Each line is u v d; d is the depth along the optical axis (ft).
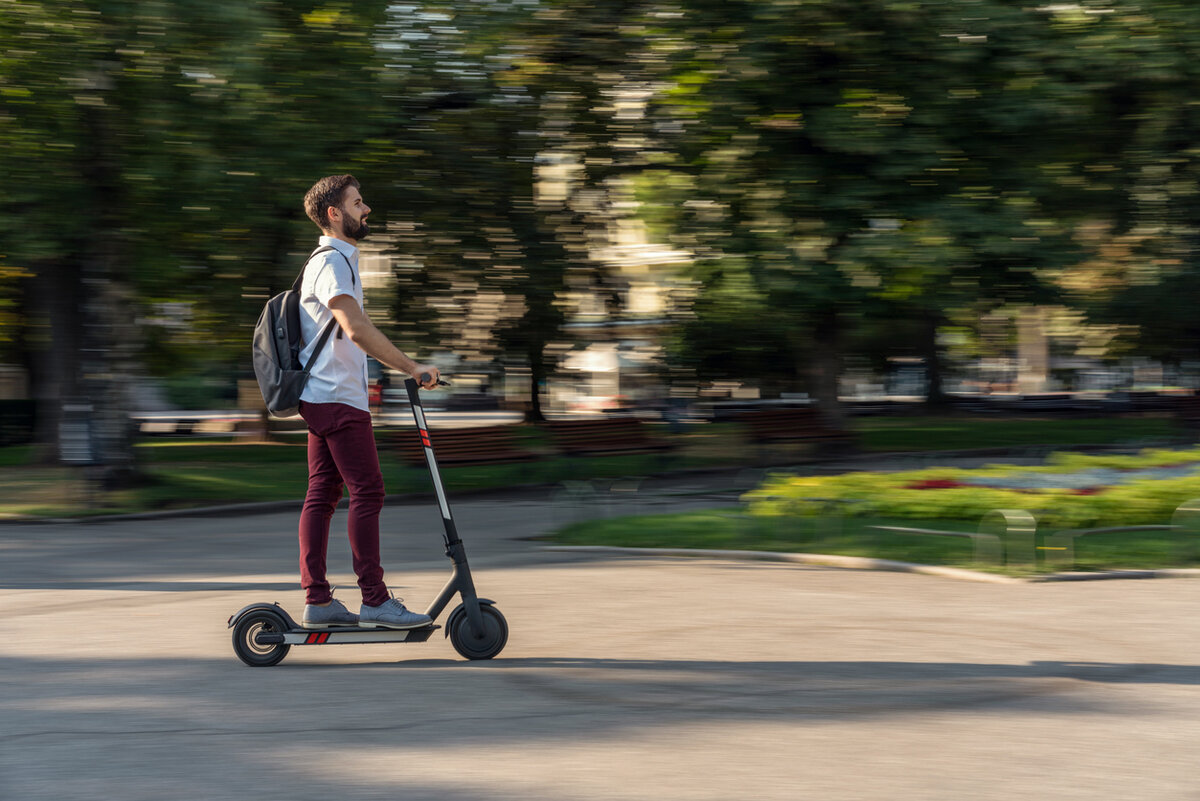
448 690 14.88
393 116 45.93
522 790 11.18
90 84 40.34
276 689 15.03
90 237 42.57
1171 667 16.03
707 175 49.57
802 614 20.12
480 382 58.65
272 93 41.24
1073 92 45.83
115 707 14.24
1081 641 17.78
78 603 22.25
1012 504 28.91
